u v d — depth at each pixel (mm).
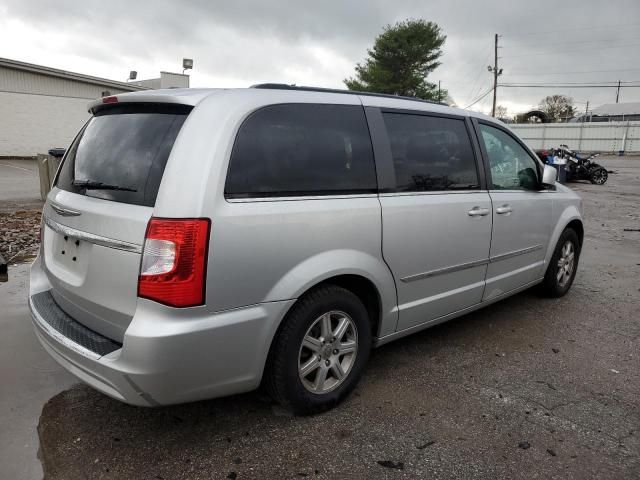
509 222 4176
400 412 3035
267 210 2559
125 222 2389
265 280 2557
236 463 2547
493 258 4066
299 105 2867
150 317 2293
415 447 2703
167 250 2279
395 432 2832
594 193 15633
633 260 7121
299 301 2764
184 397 2402
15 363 3596
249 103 2646
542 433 2863
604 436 2850
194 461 2557
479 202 3838
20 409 3012
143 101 2727
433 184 3527
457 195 3680
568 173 18672
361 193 3043
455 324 4516
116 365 2303
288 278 2643
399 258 3238
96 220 2521
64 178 3104
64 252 2857
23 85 24609
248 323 2508
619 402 3225
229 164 2479
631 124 40188
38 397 3152
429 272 3484
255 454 2617
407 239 3266
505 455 2658
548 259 4922
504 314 4801
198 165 2381
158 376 2271
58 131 26156
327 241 2805
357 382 3188
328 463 2559
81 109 26875
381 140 3223
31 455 2586
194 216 2312
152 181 2434
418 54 44406
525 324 4543
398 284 3283
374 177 3133
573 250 5316
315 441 2732
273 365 2736
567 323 4590
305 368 2869
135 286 2328
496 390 3332
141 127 2682
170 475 2453
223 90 2719
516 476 2502
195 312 2334
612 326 4535
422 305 3506
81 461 2545
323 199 2830
